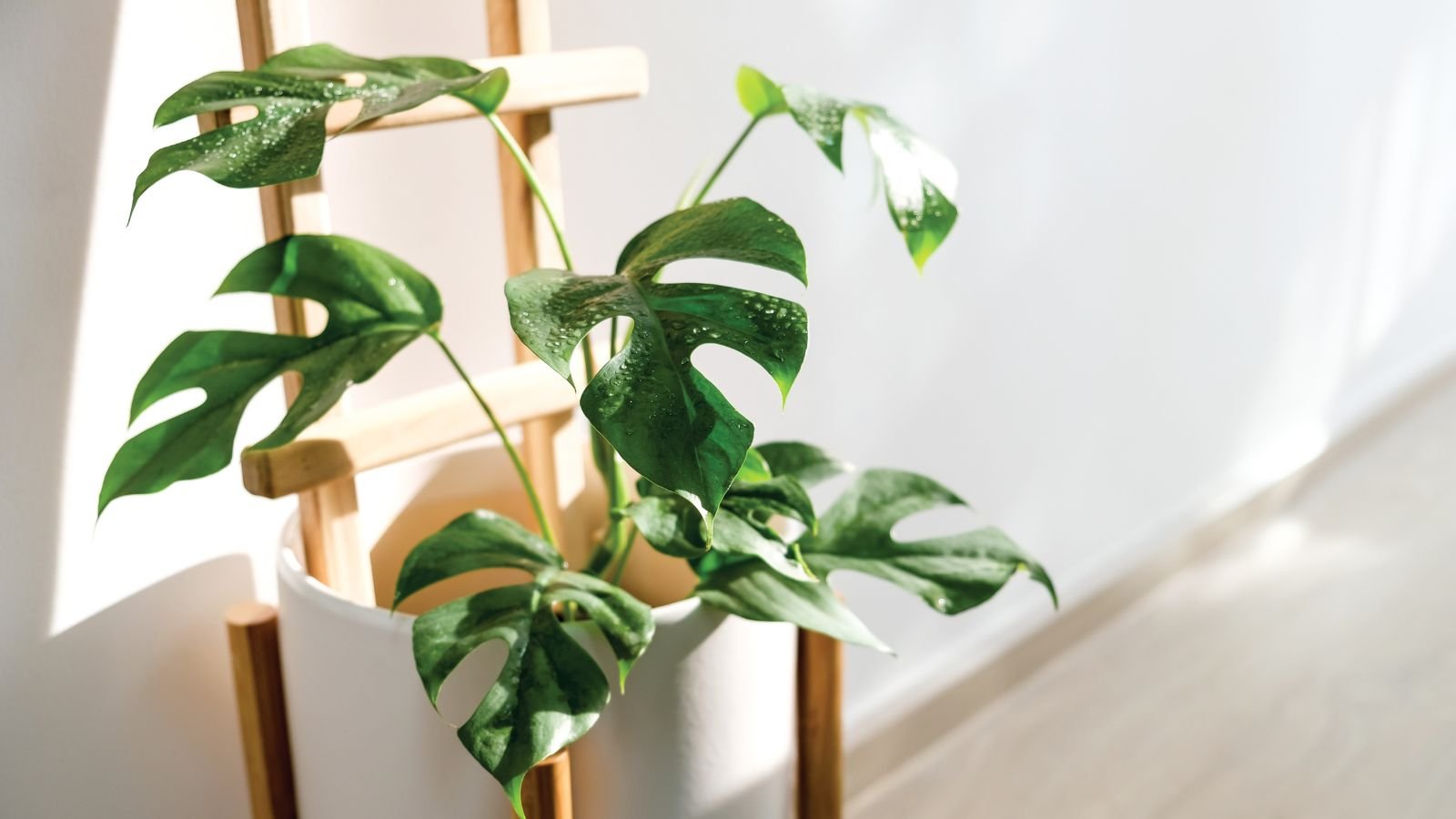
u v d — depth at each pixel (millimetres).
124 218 1016
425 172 1136
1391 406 2633
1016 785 1631
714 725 956
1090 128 1650
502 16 1028
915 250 980
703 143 1301
